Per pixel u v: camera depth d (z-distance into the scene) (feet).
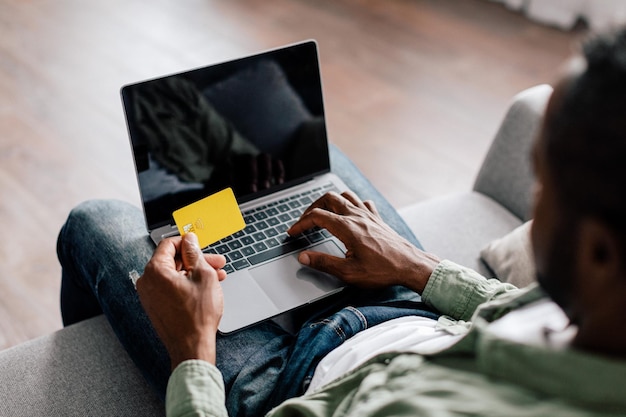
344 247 3.71
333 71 8.70
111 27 9.36
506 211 4.66
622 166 1.40
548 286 1.72
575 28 9.91
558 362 1.66
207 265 2.87
